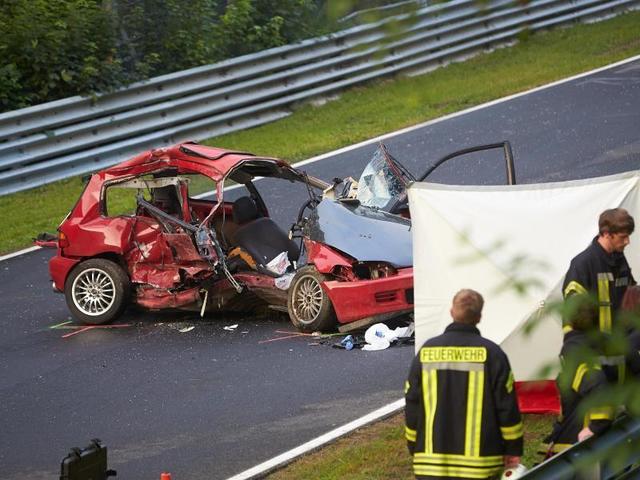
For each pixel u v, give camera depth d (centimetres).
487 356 1216
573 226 1700
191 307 2712
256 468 1778
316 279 2473
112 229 2752
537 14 5491
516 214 1714
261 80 4625
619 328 610
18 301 3042
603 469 988
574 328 787
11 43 4475
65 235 2794
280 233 2773
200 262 2656
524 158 3819
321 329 2492
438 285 1719
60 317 2883
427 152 4022
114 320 2778
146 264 2745
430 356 1238
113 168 2791
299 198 3697
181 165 2706
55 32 4444
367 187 2745
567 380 601
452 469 1215
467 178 3684
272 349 2444
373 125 4447
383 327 2384
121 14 4747
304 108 4778
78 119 4153
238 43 4847
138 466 1845
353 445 1831
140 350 2542
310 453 1823
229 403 2127
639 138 3856
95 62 4347
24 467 1897
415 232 1756
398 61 4962
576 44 5306
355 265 2433
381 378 2172
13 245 3538
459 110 4531
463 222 1719
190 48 4794
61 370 2444
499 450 1218
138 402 2191
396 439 1812
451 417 1220
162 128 4375
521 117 4300
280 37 4859
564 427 1349
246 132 4566
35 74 4466
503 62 5088
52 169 4084
